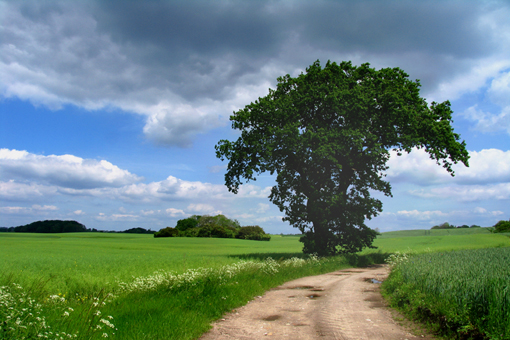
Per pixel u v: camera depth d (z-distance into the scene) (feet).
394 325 25.49
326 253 107.04
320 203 103.81
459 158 105.29
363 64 112.57
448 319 22.25
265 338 22.48
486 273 31.58
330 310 31.50
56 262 78.43
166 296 33.83
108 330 20.92
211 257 105.81
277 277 54.65
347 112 99.91
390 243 237.86
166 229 409.69
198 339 22.47
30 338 15.65
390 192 111.24
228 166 116.16
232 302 33.94
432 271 35.17
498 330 18.95
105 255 113.19
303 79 113.19
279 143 104.63
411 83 112.47
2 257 94.99
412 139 99.50
